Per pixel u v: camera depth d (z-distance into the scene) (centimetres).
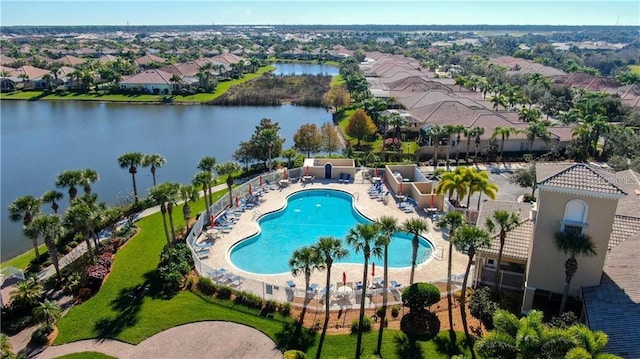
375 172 6769
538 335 2255
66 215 4006
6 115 12056
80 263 4275
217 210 5491
